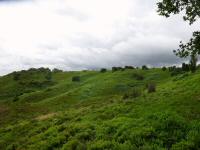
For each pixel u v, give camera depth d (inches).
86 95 3085.6
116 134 780.6
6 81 6053.2
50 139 928.3
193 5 1008.2
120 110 1086.4
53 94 3686.0
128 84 3538.4
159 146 670.5
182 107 944.3
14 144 1087.6
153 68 4530.0
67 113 1513.3
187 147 641.0
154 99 1213.7
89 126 925.8
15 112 2495.1
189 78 1782.7
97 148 725.9
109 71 4739.2
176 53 1018.1
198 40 990.4
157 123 781.3
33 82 5472.4
